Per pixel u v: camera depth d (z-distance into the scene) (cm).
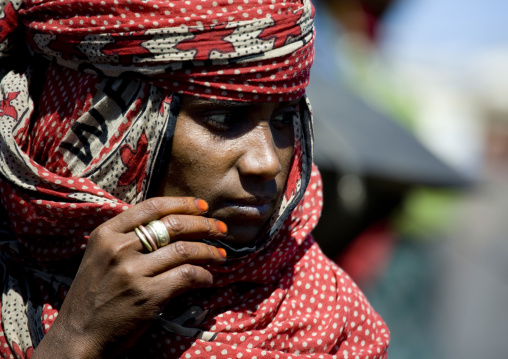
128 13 702
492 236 2706
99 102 727
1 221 861
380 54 2136
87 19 714
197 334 743
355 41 1978
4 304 802
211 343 738
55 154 754
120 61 713
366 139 1681
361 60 1988
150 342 755
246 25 702
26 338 778
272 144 731
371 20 2002
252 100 714
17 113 778
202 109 714
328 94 1728
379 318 867
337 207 1522
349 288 841
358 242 1683
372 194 1667
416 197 1978
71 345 697
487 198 2666
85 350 695
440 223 2266
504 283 2677
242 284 789
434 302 2069
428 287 2023
